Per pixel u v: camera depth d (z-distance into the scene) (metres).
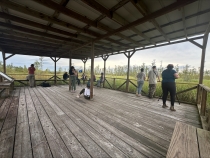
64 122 2.25
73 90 6.11
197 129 1.11
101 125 2.16
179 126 1.17
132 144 1.60
